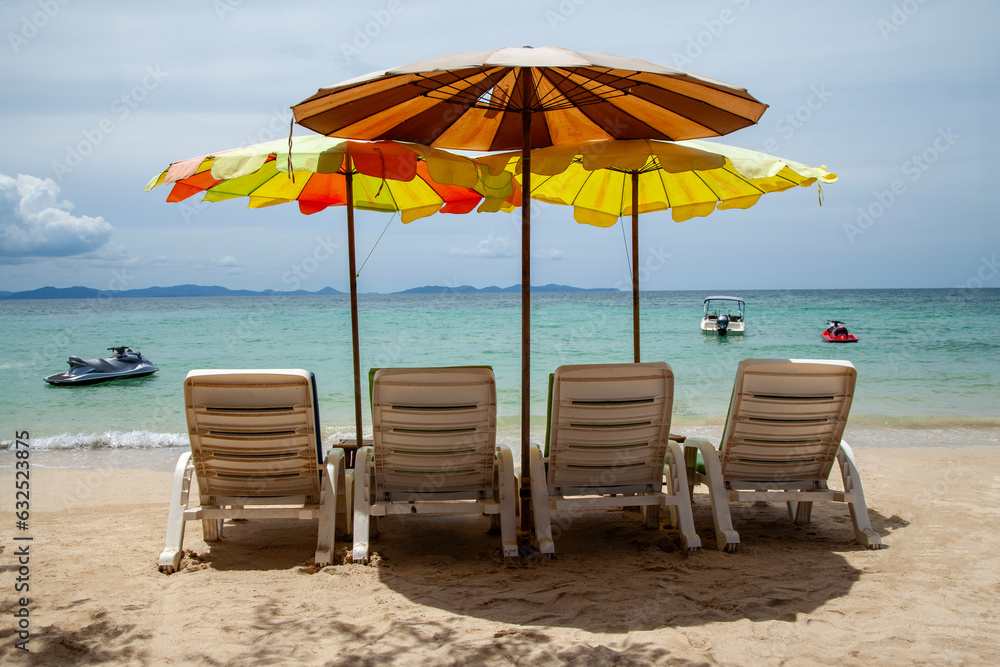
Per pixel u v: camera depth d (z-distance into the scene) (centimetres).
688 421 1002
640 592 336
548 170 377
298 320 3381
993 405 1138
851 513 422
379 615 309
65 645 275
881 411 1085
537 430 973
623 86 364
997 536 432
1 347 2483
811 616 305
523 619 304
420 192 569
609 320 3319
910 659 263
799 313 4162
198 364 1916
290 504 399
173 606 319
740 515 495
